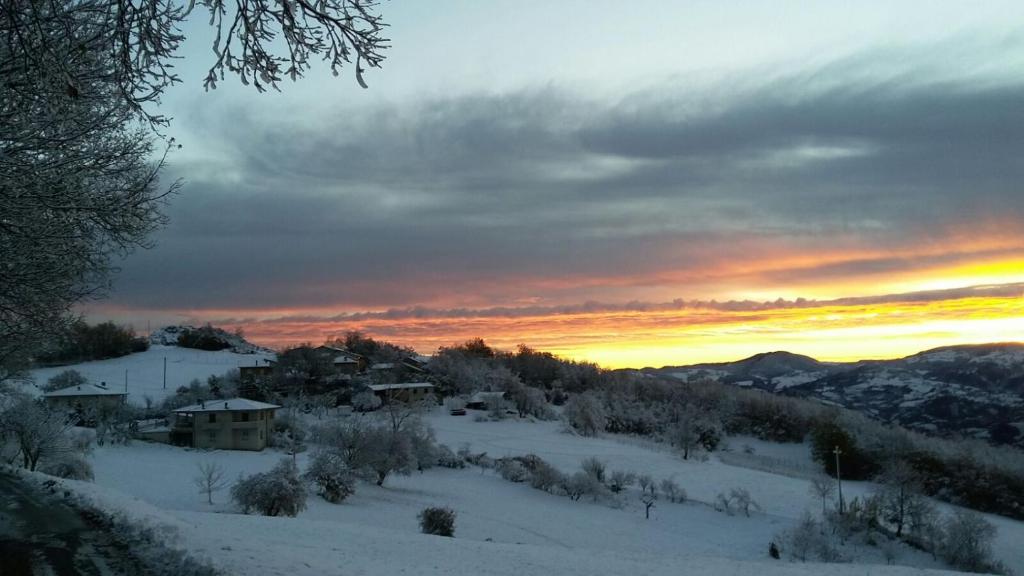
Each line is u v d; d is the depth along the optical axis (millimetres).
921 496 60906
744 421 137375
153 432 81312
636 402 142875
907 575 25234
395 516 48750
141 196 12062
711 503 69000
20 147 10039
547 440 104562
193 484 56469
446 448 80938
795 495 75375
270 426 84312
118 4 9203
